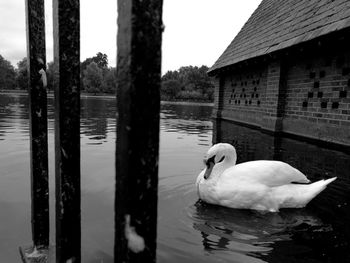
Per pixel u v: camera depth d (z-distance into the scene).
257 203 4.14
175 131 11.60
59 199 2.15
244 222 3.76
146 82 1.31
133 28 1.24
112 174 5.40
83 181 5.01
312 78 8.97
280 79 10.29
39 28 2.61
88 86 72.81
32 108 2.67
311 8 9.59
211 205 4.28
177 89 61.78
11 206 4.00
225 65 15.07
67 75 2.09
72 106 2.13
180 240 3.26
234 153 4.76
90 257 2.87
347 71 7.65
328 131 8.28
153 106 1.34
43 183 2.80
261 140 9.22
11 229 3.41
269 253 3.04
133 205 1.34
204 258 2.92
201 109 29.44
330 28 7.29
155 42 1.31
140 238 1.38
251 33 14.80
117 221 1.41
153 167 1.37
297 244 3.23
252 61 11.92
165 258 2.90
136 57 1.27
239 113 15.13
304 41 8.22
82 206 4.02
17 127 10.71
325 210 4.15
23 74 75.69
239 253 3.03
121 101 1.33
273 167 4.31
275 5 14.11
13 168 5.68
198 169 5.96
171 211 4.03
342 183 5.11
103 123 12.59
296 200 4.19
